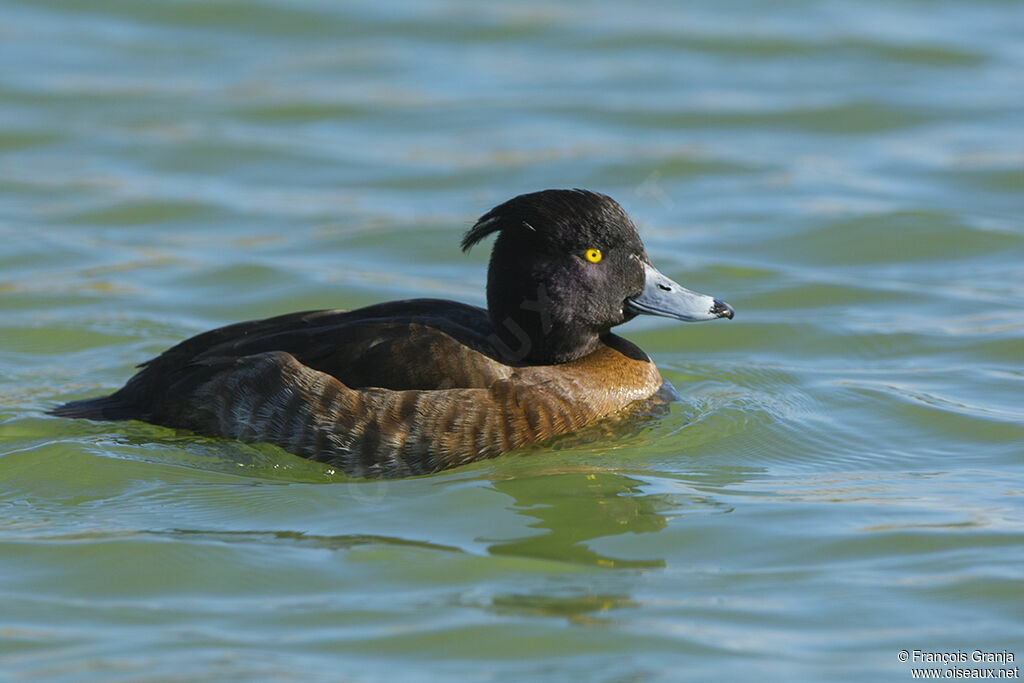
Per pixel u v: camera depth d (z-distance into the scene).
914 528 8.80
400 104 20.09
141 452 10.01
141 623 7.62
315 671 7.09
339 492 9.48
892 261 15.30
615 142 18.78
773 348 13.04
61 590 8.01
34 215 16.17
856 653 7.27
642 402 10.89
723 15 23.59
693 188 17.42
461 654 7.27
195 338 10.56
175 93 20.30
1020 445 10.39
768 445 10.48
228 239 15.77
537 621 7.62
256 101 20.03
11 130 18.70
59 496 9.38
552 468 9.93
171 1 23.30
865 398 11.49
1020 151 18.23
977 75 21.09
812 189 17.25
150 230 16.06
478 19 23.36
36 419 10.71
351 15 23.30
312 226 16.19
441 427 9.80
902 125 19.42
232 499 9.34
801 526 8.88
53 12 23.06
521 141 18.80
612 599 7.89
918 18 23.38
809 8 23.84
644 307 10.80
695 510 9.19
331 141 18.97
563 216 10.45
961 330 13.18
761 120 19.58
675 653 7.27
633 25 23.17
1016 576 8.09
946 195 17.03
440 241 15.77
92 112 19.48
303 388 9.79
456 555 8.45
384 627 7.56
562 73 21.34
